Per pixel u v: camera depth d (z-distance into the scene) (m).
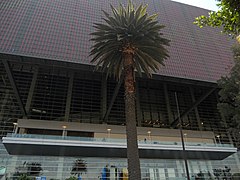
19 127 31.64
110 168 27.78
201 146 29.67
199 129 40.38
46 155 27.23
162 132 37.72
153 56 16.69
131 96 14.17
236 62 24.83
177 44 36.62
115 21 16.27
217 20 9.09
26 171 25.47
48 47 28.86
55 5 34.03
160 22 38.16
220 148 30.39
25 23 30.17
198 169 30.88
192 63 35.06
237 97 22.31
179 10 42.38
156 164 29.64
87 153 27.53
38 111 33.78
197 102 37.09
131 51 15.56
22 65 35.88
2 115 32.03
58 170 26.36
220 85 26.41
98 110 36.88
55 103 35.22
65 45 29.94
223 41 41.28
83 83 38.59
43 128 32.59
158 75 32.00
